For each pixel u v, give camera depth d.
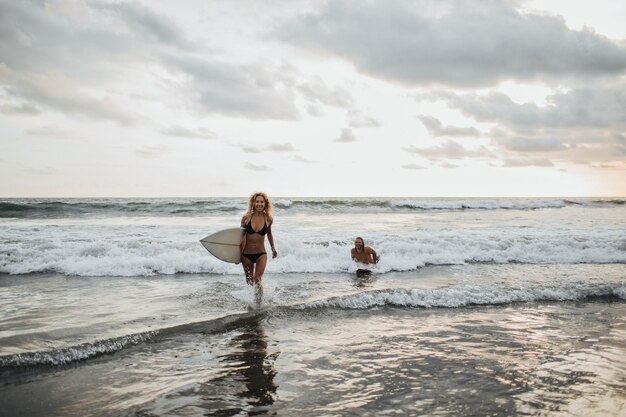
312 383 3.60
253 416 2.98
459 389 3.48
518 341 4.83
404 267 9.66
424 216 23.81
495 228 16.62
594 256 10.95
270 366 3.99
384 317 5.80
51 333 4.74
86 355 4.14
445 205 30.64
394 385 3.57
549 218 22.89
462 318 5.81
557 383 3.63
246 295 6.92
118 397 3.28
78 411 3.04
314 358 4.22
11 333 4.76
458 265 10.21
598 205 36.12
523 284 7.95
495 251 11.23
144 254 10.22
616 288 7.29
